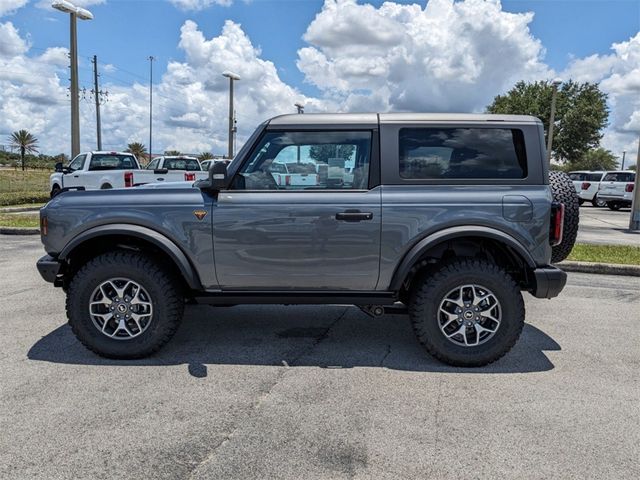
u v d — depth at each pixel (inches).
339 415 123.6
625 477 100.0
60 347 167.6
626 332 191.8
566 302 235.8
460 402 131.7
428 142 154.5
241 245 154.1
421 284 154.8
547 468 102.7
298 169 156.0
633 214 527.5
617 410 128.3
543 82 1507.1
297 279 155.9
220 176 151.4
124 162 650.8
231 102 1028.5
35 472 99.0
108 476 98.1
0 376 144.1
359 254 152.9
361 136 155.1
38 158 3676.2
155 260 159.3
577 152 1467.8
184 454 106.0
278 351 168.1
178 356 161.9
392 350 170.4
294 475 99.2
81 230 155.6
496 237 149.6
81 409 124.7
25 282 257.3
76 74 633.6
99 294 156.9
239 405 128.3
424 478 99.0
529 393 137.7
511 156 154.0
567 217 171.3
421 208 150.8
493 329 154.6
